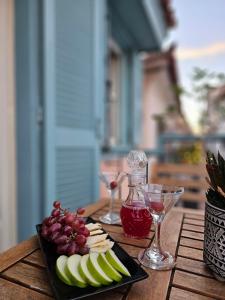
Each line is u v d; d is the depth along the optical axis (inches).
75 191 79.1
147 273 21.3
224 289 19.9
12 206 67.6
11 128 67.0
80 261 21.0
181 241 29.0
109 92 126.2
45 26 64.9
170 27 167.2
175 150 138.6
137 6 109.0
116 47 140.9
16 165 66.9
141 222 29.1
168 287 19.9
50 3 66.1
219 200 22.2
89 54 85.0
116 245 25.6
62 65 72.1
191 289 19.7
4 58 66.4
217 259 21.0
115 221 35.0
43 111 66.1
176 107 189.6
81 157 82.5
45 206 66.6
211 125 161.9
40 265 23.1
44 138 66.4
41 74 65.6
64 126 73.7
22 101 65.4
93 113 88.4
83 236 24.0
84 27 81.8
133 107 152.7
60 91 71.5
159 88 232.2
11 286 19.8
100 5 92.8
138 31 133.0
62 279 19.0
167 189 25.2
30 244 27.4
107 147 115.6
